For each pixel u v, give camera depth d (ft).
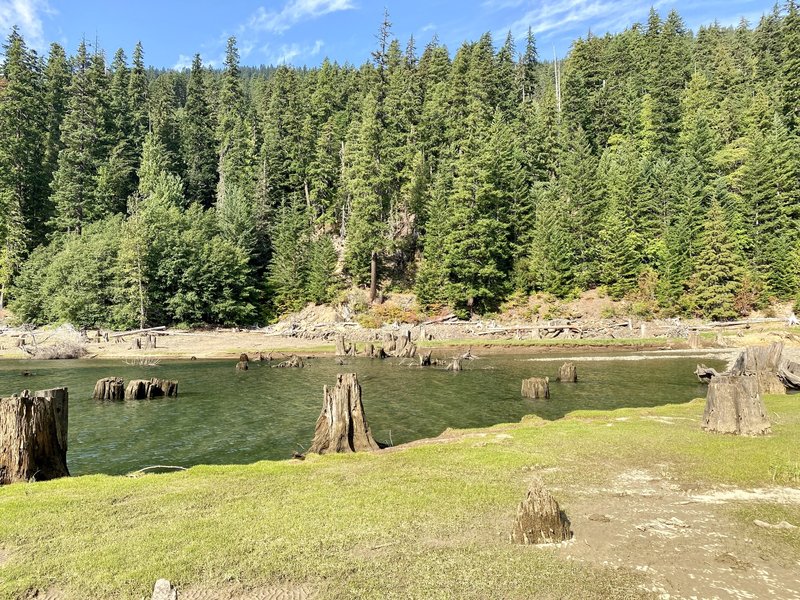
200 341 180.75
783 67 259.19
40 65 314.14
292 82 338.95
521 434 47.19
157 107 316.40
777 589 19.20
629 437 44.65
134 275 199.31
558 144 257.96
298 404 77.30
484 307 213.66
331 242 237.04
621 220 211.20
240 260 224.74
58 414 38.65
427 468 36.58
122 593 19.53
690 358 130.82
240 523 26.14
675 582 19.77
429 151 264.72
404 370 117.39
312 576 20.62
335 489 31.78
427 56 340.39
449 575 20.49
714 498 29.66
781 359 83.30
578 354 145.48
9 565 21.81
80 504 29.43
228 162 287.69
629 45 357.41
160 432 60.08
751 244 196.85
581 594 18.85
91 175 262.88
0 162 243.81
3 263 222.07
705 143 228.02
